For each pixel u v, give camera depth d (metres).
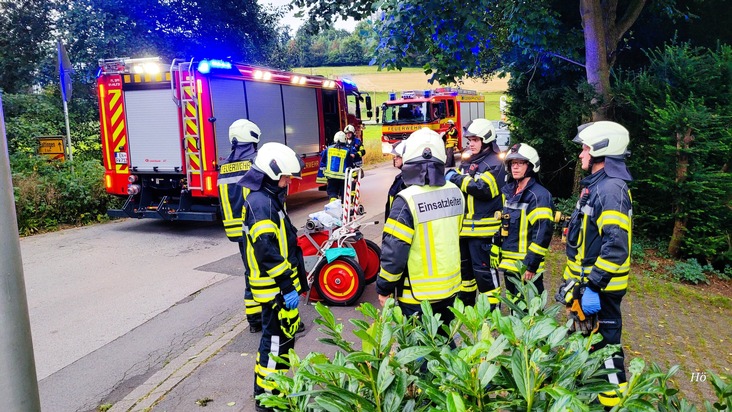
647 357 4.66
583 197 3.43
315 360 1.82
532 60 10.00
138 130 9.41
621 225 3.15
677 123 7.05
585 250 3.40
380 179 17.14
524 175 4.32
